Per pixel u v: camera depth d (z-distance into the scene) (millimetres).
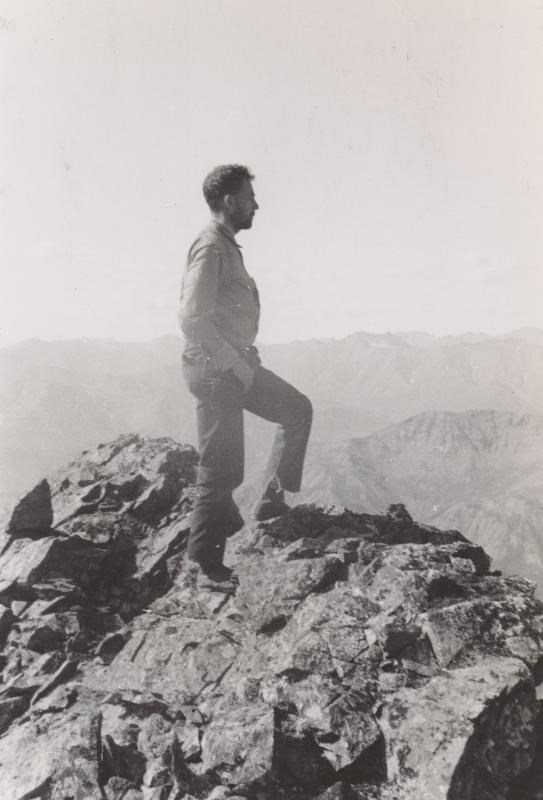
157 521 5520
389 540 4793
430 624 3326
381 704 2971
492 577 4055
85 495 5684
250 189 4285
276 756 2730
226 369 3926
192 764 2943
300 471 4656
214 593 4293
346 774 2729
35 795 2723
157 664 3771
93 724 3062
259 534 4711
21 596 4492
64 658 3971
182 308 3936
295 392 4453
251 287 4309
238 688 3287
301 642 3389
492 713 2830
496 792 2648
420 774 2637
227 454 4133
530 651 3234
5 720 3473
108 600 4660
